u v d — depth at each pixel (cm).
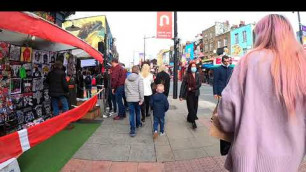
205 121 723
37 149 475
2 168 297
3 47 482
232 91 148
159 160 430
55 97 597
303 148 133
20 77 542
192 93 636
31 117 585
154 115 573
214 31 4403
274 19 153
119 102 755
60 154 450
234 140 146
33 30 312
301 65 137
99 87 1301
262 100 138
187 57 5166
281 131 134
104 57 934
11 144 316
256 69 142
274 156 131
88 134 585
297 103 131
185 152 468
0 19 267
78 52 778
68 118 448
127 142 529
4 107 488
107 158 436
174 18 1222
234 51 3525
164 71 780
